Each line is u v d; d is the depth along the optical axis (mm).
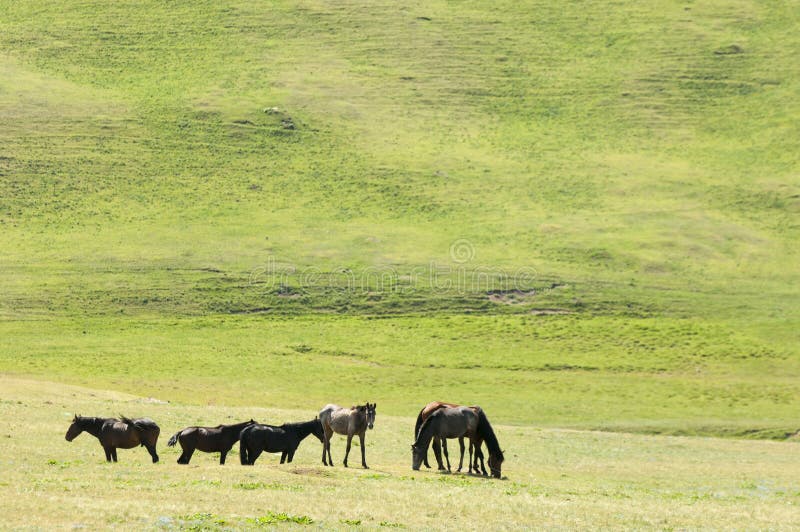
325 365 80375
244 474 24266
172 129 147000
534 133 156000
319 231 119375
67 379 69312
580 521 21203
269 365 79250
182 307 98125
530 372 80875
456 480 26734
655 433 62688
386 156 144000
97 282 102688
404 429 42406
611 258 115500
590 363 83875
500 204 130500
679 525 21547
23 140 137750
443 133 154250
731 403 73312
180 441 26391
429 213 126625
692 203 133250
